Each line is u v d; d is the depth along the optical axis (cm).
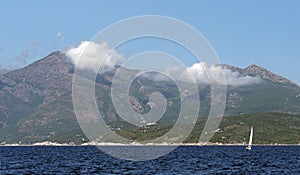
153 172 9331
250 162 13575
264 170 10325
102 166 11119
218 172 9619
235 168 10894
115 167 10681
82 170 10025
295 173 9569
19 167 11325
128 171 9581
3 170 10319
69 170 10119
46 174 9212
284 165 12188
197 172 9500
